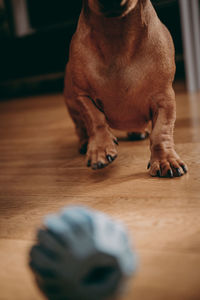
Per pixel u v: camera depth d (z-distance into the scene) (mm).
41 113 3363
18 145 2117
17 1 5730
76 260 483
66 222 523
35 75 5324
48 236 522
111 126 1446
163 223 860
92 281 494
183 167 1200
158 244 761
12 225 967
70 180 1325
